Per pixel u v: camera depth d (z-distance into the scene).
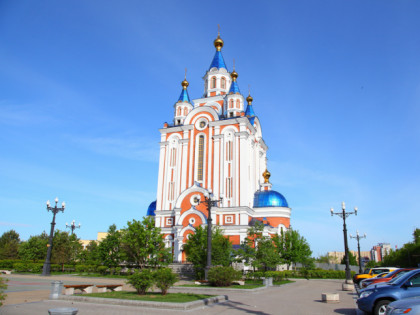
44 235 69.69
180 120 65.31
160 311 16.03
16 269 51.44
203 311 16.22
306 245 56.50
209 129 59.75
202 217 52.00
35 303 18.39
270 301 20.61
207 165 57.81
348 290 30.20
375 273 34.50
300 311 16.81
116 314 15.12
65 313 9.33
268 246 39.09
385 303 14.48
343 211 38.75
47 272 42.75
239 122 57.84
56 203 44.59
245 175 54.69
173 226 54.53
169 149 61.47
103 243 46.84
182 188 58.25
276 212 58.31
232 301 20.12
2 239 86.69
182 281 36.38
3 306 17.25
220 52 71.25
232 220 52.94
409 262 82.62
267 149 78.06
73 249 67.06
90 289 24.05
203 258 36.44
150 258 40.94
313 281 44.59
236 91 63.56
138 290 21.36
